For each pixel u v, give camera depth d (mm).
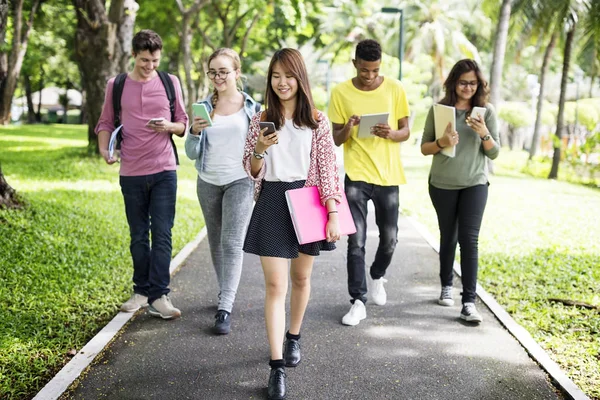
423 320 5016
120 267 6363
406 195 12648
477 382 3885
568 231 8867
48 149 18234
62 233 7211
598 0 18203
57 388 3695
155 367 4070
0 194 7695
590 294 5707
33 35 32688
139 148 4840
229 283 4805
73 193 10398
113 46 14594
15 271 5758
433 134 5129
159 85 4883
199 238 8016
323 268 6703
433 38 34281
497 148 4816
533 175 20516
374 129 4812
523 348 4426
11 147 18812
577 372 3990
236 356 4262
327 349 4398
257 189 3801
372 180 4934
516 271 6520
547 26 19719
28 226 7133
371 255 7375
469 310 4930
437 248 7719
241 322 4938
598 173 18969
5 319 4688
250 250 3752
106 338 4473
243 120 4812
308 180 3758
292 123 3705
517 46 21812
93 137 15578
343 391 3758
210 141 4770
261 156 3643
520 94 45312
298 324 4090
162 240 4926
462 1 35969
